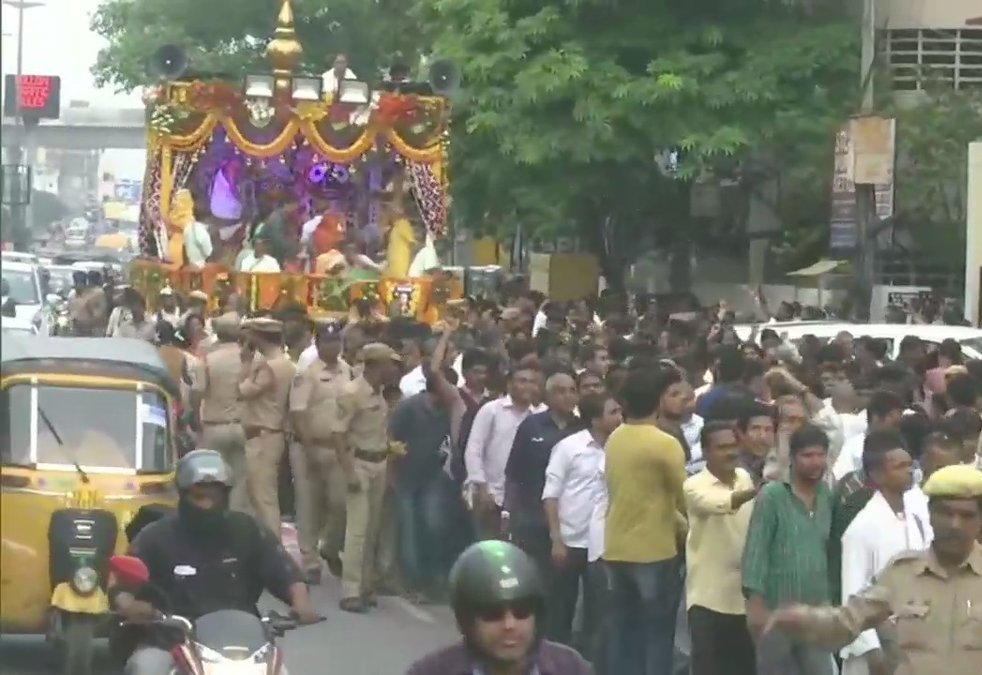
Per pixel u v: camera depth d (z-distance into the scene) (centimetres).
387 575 2000
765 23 4022
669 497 1362
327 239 3809
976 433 1311
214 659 964
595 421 1494
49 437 1505
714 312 3347
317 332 2434
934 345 2161
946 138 4012
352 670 1605
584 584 1504
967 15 4284
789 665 1114
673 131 3891
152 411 1543
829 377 1736
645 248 4559
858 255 3934
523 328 2598
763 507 1134
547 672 686
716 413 1245
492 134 3988
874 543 1080
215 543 1086
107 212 10562
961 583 882
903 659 881
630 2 3991
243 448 1980
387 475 1955
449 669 676
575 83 3903
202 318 2781
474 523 1856
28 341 1602
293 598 1083
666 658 1371
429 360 1995
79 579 1414
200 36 6925
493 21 4006
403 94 3859
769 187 4488
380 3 6550
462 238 5741
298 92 3847
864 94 4031
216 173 3944
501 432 1762
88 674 1420
